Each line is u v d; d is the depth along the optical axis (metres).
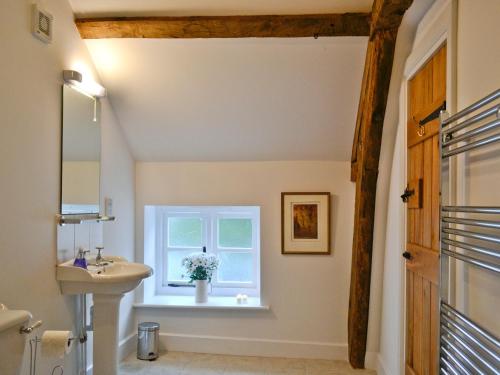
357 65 2.57
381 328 2.90
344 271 3.20
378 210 2.78
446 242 1.49
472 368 1.29
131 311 3.29
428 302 1.96
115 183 3.01
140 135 3.16
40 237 2.08
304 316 3.23
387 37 2.16
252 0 2.27
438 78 1.83
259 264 3.51
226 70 2.67
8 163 1.84
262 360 3.14
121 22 2.39
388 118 2.49
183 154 3.29
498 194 1.23
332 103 2.82
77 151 2.44
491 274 1.27
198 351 3.30
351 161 3.15
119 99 2.90
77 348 2.45
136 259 3.38
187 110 2.94
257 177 3.29
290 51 2.53
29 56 2.00
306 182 3.25
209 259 3.42
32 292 2.01
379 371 2.86
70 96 2.37
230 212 3.64
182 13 2.38
